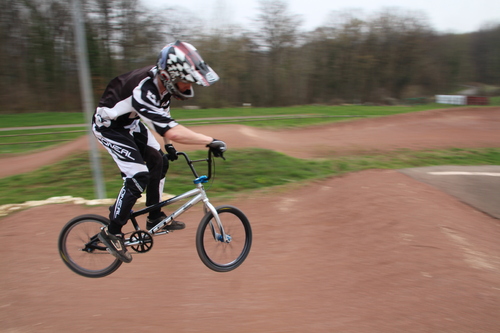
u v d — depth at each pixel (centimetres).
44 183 700
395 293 332
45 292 341
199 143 279
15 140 1402
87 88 576
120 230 308
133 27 2505
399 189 589
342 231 459
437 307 311
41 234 459
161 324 298
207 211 319
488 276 355
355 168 830
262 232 467
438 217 484
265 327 293
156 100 278
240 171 734
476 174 709
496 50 4572
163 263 388
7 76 2569
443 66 4075
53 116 2297
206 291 340
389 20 3744
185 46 275
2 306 322
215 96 3241
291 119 1995
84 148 842
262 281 356
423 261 379
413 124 1598
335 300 325
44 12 2561
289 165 780
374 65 3722
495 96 4394
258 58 3334
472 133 1391
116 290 344
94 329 293
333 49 3634
